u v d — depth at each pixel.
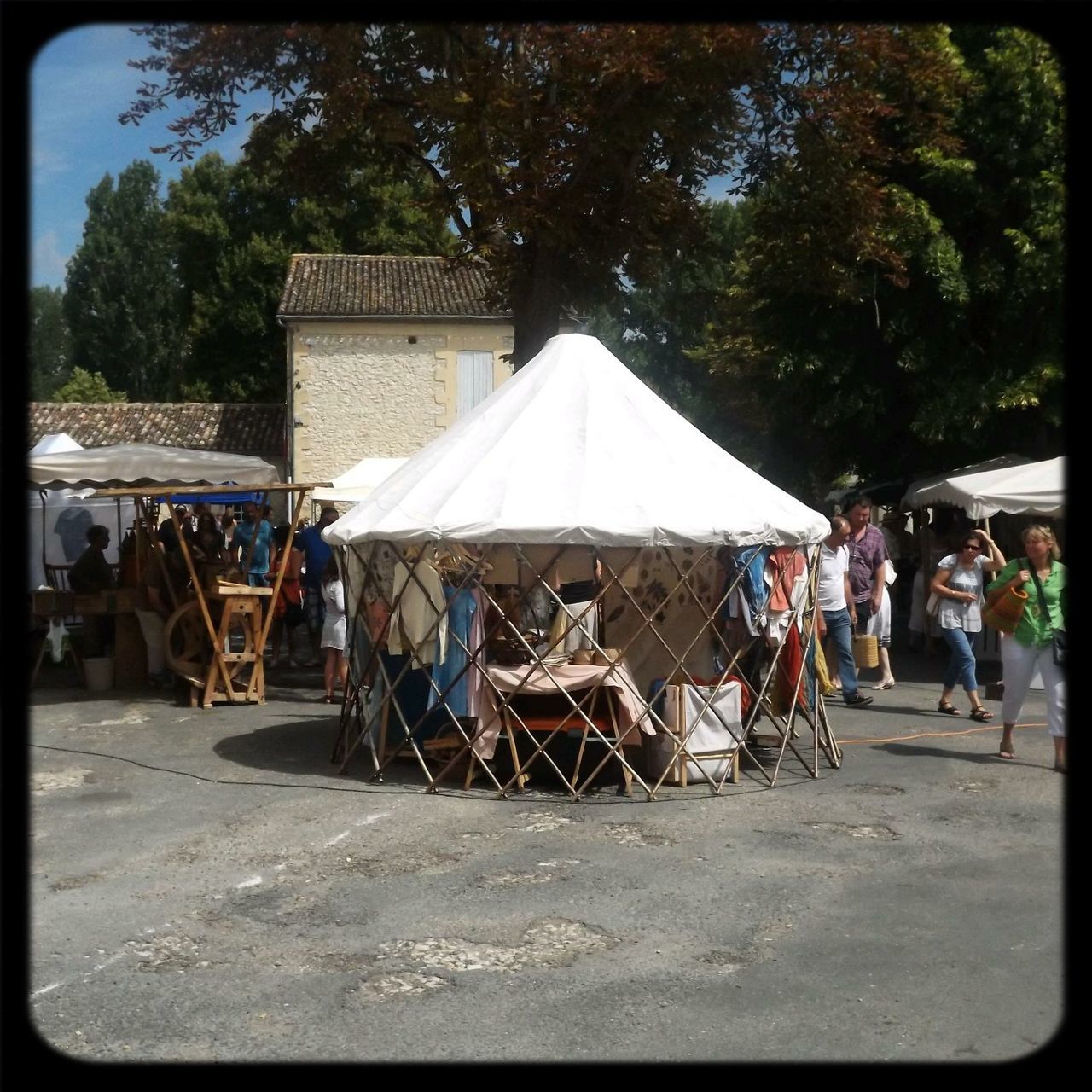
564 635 9.30
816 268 17.83
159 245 62.81
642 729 9.41
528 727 9.18
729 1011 5.10
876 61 16.44
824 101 16.33
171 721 12.27
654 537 9.22
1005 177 19.67
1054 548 9.69
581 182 15.99
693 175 17.91
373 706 9.93
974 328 20.05
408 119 16.70
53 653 15.33
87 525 21.48
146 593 14.37
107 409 36.25
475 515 9.33
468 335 33.91
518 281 16.94
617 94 15.27
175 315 62.81
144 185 63.66
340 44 14.89
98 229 62.72
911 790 9.14
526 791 9.21
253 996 5.31
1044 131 18.86
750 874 7.03
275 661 16.53
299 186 18.53
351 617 10.29
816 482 30.11
